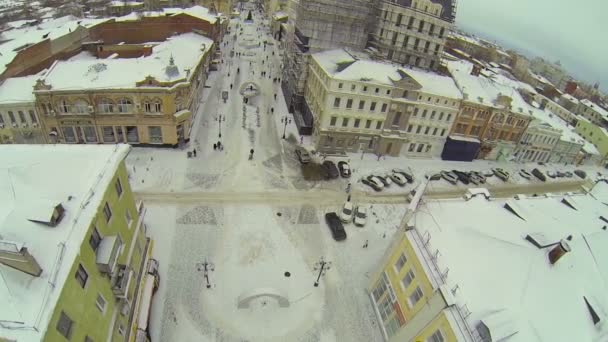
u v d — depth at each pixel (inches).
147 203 1652.3
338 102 2171.5
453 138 2512.3
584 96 7052.2
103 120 1946.4
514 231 1123.9
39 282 618.5
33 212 700.0
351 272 1478.8
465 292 926.4
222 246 1491.1
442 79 2472.9
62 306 626.5
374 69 2245.3
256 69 3681.1
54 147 921.5
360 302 1354.6
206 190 1806.1
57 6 5654.5
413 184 2199.8
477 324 850.8
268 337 1184.2
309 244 1578.5
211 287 1309.1
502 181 2551.7
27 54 2197.3
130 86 1883.6
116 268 888.9
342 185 2044.8
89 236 750.5
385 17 2517.2
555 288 965.2
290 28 3019.2
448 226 1119.6
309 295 1347.2
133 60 2107.5
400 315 1128.2
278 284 1365.7
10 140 1876.2
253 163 2092.8
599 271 1067.9
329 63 2310.5
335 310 1309.1
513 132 2711.6
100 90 1838.1
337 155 2340.1
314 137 2413.9
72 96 1825.8
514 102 2645.2
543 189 2598.4
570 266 1043.3
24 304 583.8
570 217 1278.3
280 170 2073.1
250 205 1753.2
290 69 2925.7
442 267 991.6
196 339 1139.9
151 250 1295.5
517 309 896.3
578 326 900.0
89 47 2795.3
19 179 767.1
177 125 2060.8
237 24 5664.4
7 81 1899.6
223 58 3858.3
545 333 856.3
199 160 2038.6
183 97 2064.5
